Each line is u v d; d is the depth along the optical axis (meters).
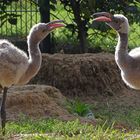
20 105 9.84
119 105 11.11
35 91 10.18
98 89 11.55
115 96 11.51
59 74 11.48
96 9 12.88
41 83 11.53
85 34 13.31
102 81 11.55
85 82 11.46
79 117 9.76
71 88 11.46
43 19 13.30
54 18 14.48
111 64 11.66
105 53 12.48
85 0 12.72
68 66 11.47
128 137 8.24
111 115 10.51
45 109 9.88
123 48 9.09
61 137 8.14
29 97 9.95
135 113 10.65
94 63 11.55
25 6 14.73
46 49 13.66
